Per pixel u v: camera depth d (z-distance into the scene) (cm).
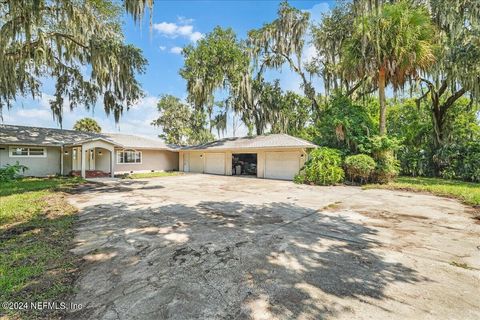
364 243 423
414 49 1122
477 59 1181
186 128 3033
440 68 1335
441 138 1731
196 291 272
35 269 316
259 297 260
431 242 430
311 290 273
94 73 1309
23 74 1188
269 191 1048
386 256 369
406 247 406
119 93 1405
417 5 1283
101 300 255
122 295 264
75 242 420
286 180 1528
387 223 550
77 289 275
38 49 1079
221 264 338
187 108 3164
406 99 1973
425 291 274
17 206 645
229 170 1920
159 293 268
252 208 702
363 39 1160
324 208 705
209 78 1791
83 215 609
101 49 1200
